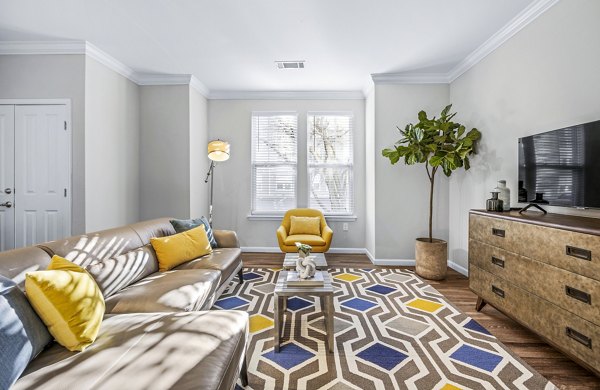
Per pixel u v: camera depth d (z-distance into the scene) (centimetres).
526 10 236
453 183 367
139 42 297
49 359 108
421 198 380
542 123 229
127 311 157
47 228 301
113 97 344
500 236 208
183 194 393
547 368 164
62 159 300
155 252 232
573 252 151
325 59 334
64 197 300
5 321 98
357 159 446
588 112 191
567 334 154
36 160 300
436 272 318
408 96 380
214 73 378
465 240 340
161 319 138
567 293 154
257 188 457
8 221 301
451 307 248
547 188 205
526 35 245
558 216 195
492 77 291
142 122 395
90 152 308
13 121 300
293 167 453
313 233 383
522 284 186
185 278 197
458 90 356
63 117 299
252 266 371
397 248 382
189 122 391
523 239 185
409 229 381
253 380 153
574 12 200
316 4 233
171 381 94
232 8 238
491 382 152
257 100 452
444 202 379
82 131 300
